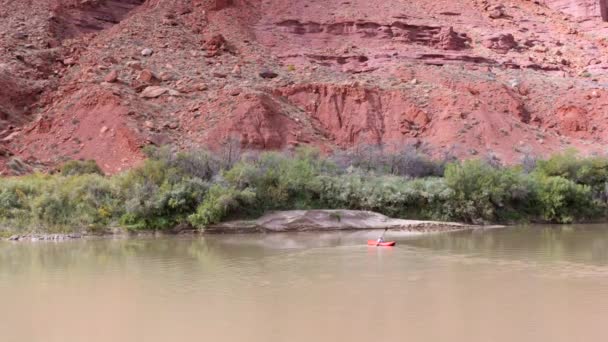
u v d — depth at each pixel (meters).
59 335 11.16
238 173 29.08
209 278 16.08
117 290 14.67
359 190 30.77
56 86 43.31
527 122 45.53
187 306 13.05
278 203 29.20
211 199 27.52
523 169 36.19
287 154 34.31
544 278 15.88
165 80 43.34
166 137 36.84
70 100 40.12
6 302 13.59
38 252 21.16
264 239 24.89
